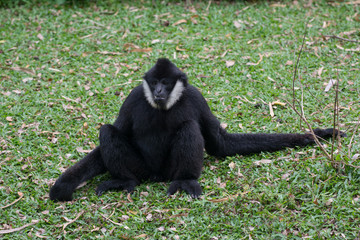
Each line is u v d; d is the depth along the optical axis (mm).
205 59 19391
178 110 12531
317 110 15797
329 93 16703
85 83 18203
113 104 16812
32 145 14914
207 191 12406
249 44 20375
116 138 12547
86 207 12070
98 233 11367
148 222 11523
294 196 11781
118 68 19016
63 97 17250
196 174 12500
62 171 13633
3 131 15406
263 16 22312
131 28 21766
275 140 13852
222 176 13016
